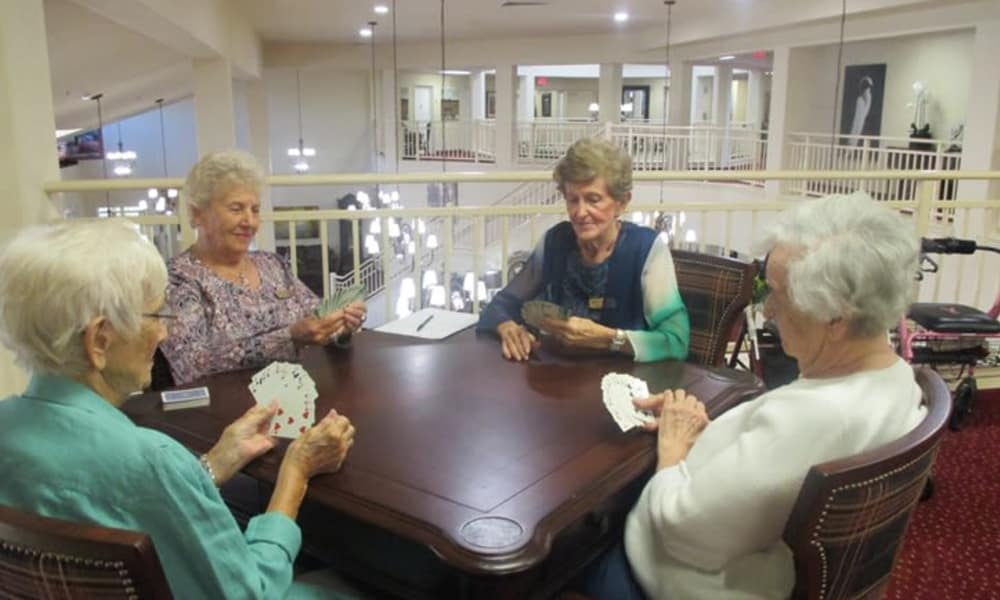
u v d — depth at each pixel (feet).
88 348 3.37
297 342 6.50
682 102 37.40
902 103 34.22
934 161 29.25
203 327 6.45
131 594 2.78
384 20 33.19
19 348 3.36
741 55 35.35
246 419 4.75
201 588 3.42
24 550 2.84
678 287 7.53
